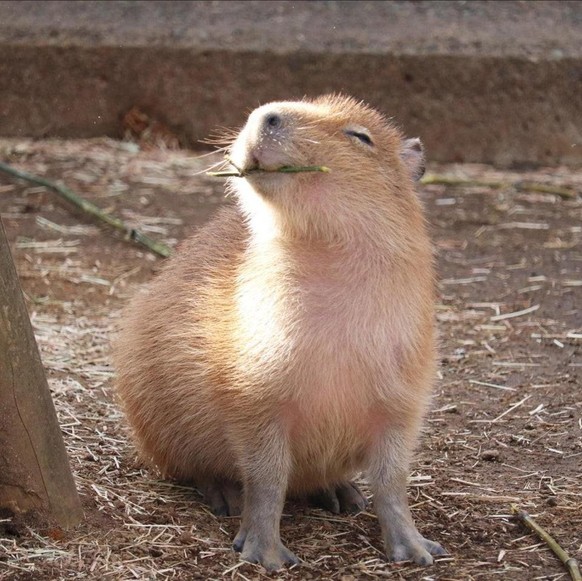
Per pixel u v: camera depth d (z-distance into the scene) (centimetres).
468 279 1655
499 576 837
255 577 818
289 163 816
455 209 1958
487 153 2234
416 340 862
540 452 1105
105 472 993
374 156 861
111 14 2286
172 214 1877
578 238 1834
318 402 850
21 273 1598
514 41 2241
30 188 1942
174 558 836
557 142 2233
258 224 875
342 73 2206
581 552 882
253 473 860
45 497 845
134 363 968
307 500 988
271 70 2205
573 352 1393
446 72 2202
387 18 2303
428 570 842
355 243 842
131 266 1661
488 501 987
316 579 821
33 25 2245
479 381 1295
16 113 2231
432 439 1128
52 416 848
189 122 2227
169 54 2208
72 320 1439
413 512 959
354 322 837
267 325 838
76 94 2223
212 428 915
